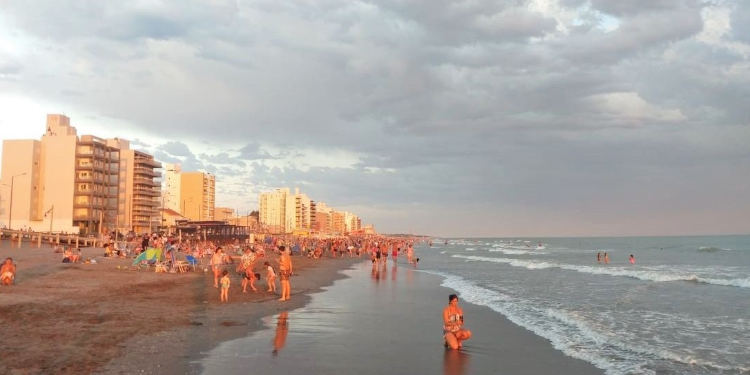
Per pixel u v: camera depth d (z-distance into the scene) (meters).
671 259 66.62
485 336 15.09
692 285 31.64
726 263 56.09
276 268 43.72
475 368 11.35
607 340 14.53
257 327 15.35
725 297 25.17
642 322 17.70
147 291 22.41
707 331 16.09
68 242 65.50
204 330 14.59
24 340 12.09
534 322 17.67
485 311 20.25
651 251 96.00
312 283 31.41
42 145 92.75
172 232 109.56
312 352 12.30
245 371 10.48
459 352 12.81
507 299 24.25
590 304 22.44
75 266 33.50
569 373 11.09
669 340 14.70
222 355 11.75
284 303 21.05
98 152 95.69
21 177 90.19
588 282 33.69
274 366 10.93
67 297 19.22
